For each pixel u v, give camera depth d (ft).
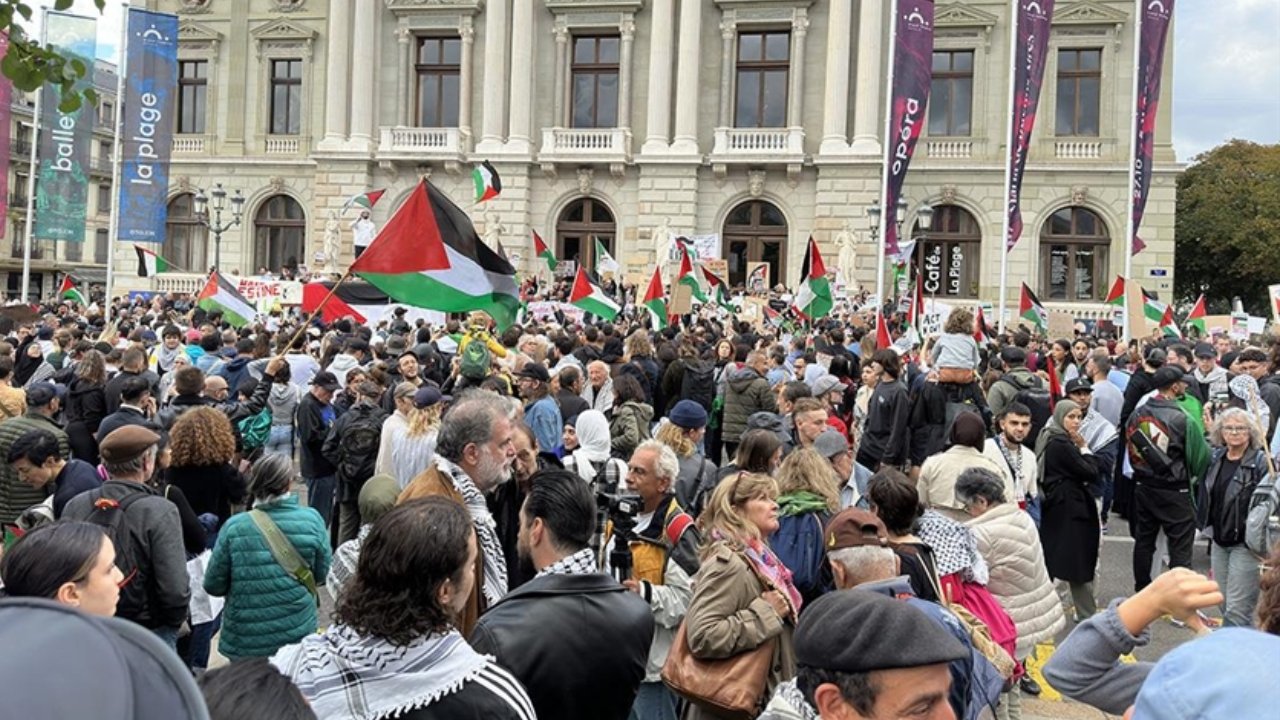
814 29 144.66
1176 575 11.36
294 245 163.22
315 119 160.15
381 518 12.33
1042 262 142.51
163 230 82.79
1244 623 29.30
